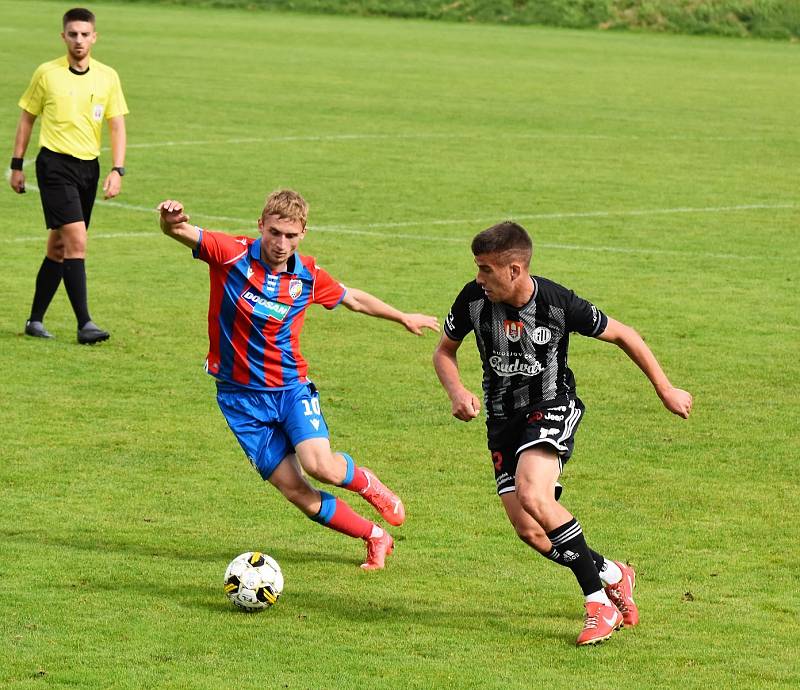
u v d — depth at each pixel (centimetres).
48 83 3484
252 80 10150
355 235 5034
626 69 11881
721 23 15975
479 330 1881
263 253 2003
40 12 15212
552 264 4581
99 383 3161
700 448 2755
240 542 2195
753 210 5669
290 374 2041
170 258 4634
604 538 2236
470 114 8662
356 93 9588
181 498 2403
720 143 7675
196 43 12812
